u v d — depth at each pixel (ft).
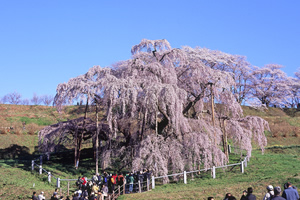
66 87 109.81
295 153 138.92
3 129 170.60
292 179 76.74
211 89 108.37
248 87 180.04
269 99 204.23
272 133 181.88
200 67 111.65
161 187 86.69
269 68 195.93
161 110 101.55
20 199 82.79
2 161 126.93
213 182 87.40
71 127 120.16
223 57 155.74
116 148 113.60
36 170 108.37
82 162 126.00
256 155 126.31
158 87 95.86
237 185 79.71
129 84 99.09
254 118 112.98
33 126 181.37
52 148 123.75
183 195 72.74
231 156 124.57
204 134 98.43
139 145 98.27
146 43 112.47
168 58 110.63
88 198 76.28
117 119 108.88
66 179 92.43
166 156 96.58
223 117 114.01
